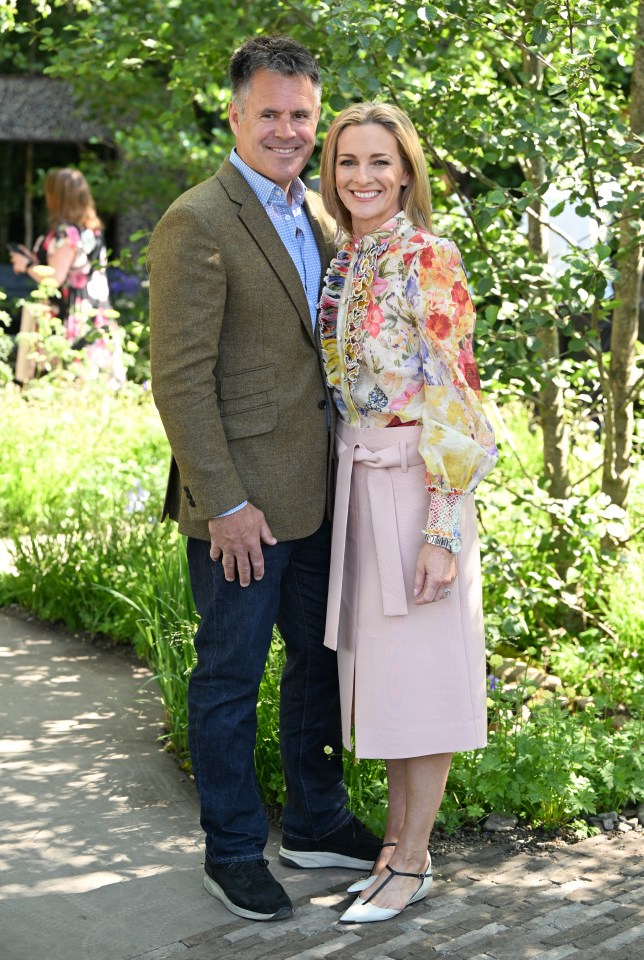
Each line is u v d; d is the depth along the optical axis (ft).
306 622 10.01
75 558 16.80
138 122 27.50
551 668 14.34
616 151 12.53
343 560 9.53
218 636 9.48
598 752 11.51
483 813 10.73
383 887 9.36
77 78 27.45
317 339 9.57
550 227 14.07
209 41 15.26
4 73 38.86
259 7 15.81
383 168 9.14
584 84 12.25
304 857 10.18
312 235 9.81
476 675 9.51
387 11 12.93
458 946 8.75
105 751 12.40
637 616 14.25
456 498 8.96
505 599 14.73
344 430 9.59
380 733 9.40
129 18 16.57
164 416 9.08
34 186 40.75
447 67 13.60
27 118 38.45
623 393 14.61
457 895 9.61
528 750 11.01
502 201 12.36
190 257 8.91
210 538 9.33
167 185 32.55
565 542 14.74
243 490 9.17
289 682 10.19
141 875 9.90
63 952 8.70
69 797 11.31
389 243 9.07
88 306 26.18
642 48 13.51
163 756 12.31
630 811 11.17
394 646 9.34
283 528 9.41
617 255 13.00
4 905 9.37
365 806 11.00
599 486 15.66
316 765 10.12
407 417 9.18
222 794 9.50
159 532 17.11
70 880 9.78
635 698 12.43
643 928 8.98
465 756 11.17
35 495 20.31
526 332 13.24
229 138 20.51
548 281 13.15
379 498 9.27
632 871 9.98
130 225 36.45
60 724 13.08
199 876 9.91
